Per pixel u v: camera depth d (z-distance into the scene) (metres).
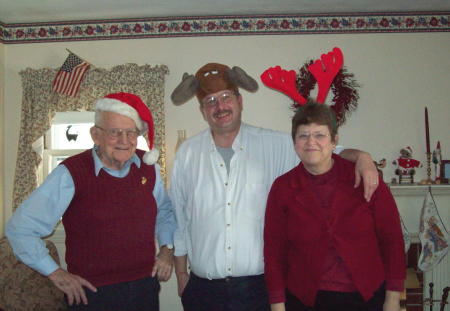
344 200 1.33
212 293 1.64
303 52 3.37
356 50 3.37
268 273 1.43
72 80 3.29
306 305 1.36
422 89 3.36
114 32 3.42
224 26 3.38
